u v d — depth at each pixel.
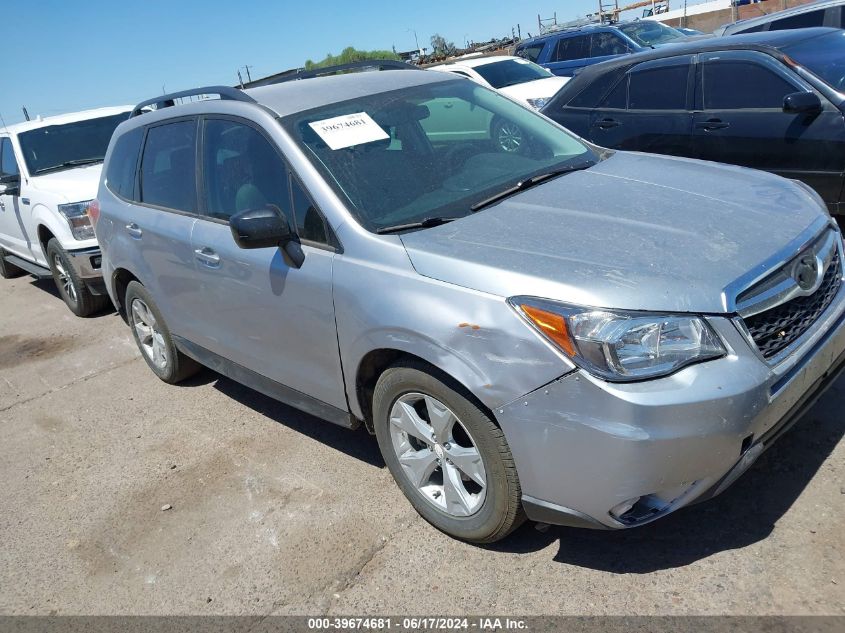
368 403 3.24
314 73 4.66
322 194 3.18
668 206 2.98
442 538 3.05
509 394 2.49
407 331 2.72
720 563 2.66
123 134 4.97
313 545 3.15
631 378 2.31
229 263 3.66
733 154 5.96
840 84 5.40
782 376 2.47
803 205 3.03
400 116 3.69
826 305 2.80
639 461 2.30
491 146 3.74
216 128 3.87
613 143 6.80
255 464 3.90
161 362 5.06
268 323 3.54
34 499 3.94
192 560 3.20
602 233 2.76
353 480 3.59
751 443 2.42
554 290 2.45
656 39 14.39
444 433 2.84
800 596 2.45
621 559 2.76
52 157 7.79
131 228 4.57
